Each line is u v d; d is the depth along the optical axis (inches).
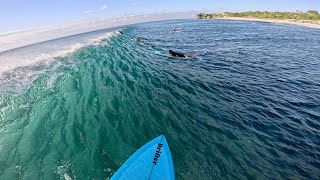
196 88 775.1
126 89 750.5
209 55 1261.1
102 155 441.7
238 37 2063.2
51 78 827.4
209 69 994.1
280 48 1544.0
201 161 430.3
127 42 1702.8
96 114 587.2
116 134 507.2
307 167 428.8
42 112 590.2
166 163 398.9
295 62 1162.6
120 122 553.9
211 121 567.8
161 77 875.4
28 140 479.2
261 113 617.3
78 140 483.5
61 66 983.0
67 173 396.2
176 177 392.5
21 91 713.0
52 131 511.2
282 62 1154.7
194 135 508.4
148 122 556.7
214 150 461.1
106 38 1932.8
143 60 1121.4
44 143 471.2
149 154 414.0
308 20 4028.1
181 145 473.4
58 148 457.1
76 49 1369.3
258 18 4997.5
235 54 1304.1
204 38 1975.9
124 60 1115.3
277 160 441.7
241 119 581.3
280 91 773.3
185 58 1170.6
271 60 1188.5
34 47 1472.7
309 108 655.8
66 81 800.3
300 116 609.3
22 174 391.2
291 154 460.1
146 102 661.3
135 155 410.9
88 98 674.8
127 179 366.0
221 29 2832.2
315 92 773.9
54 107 616.7
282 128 549.0
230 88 783.1
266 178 398.0
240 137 506.6
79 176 391.5
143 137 500.1
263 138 507.2
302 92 770.8
